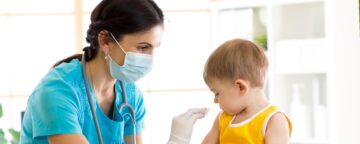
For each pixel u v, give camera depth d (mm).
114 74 1683
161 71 3844
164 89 3850
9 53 3842
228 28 3641
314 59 3469
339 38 3312
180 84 3850
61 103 1572
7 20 3826
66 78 1646
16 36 3838
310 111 3523
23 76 3852
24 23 3836
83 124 1689
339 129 3322
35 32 3838
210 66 1638
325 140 3422
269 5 3561
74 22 3812
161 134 3836
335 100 3326
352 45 3295
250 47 1625
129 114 1843
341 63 3312
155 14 1620
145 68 1675
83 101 1674
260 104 1604
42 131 1565
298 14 3660
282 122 1562
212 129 1720
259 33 3654
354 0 3283
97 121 1693
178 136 1701
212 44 3619
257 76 1599
